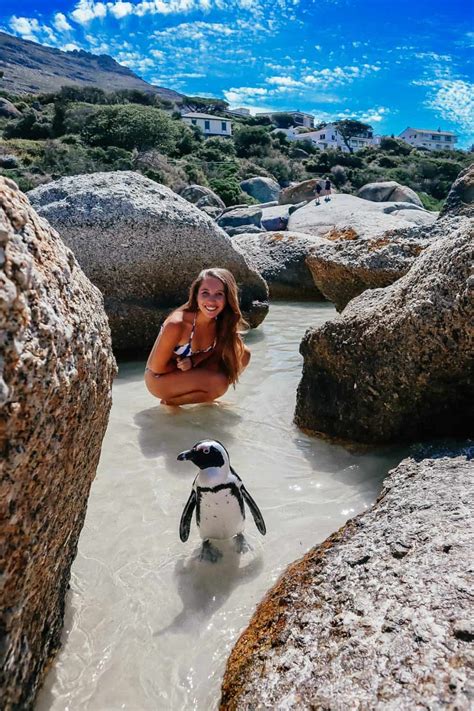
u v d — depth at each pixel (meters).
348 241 7.11
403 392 3.84
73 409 1.92
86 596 2.63
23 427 1.63
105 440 4.24
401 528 2.43
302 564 2.56
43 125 48.66
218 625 2.45
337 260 6.89
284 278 10.33
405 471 3.15
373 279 6.57
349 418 4.16
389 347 3.86
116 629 2.44
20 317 1.63
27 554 1.78
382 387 3.92
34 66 198.62
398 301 3.97
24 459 1.65
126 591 2.66
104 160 40.72
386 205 16.08
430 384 3.73
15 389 1.58
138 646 2.35
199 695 2.12
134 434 4.37
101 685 2.18
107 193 6.96
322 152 60.59
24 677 1.93
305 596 2.26
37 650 2.05
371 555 2.31
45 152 40.09
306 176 52.00
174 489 3.56
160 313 7.03
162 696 2.13
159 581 2.73
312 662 1.89
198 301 4.90
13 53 198.88
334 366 4.28
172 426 4.54
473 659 1.63
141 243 6.91
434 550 2.17
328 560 2.43
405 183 50.72
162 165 40.44
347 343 4.16
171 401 5.01
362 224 8.30
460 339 3.51
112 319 6.76
